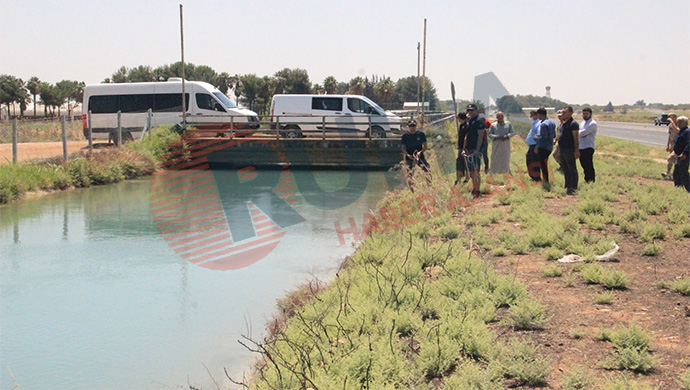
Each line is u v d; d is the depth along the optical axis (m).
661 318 5.75
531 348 4.95
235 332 6.86
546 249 8.55
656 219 10.12
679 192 12.55
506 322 5.78
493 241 9.17
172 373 5.83
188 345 6.50
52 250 10.80
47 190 18.30
